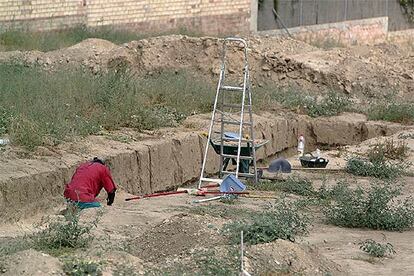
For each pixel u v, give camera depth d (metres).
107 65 28.33
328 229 14.22
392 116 25.67
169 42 29.30
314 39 40.00
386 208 14.84
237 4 38.31
